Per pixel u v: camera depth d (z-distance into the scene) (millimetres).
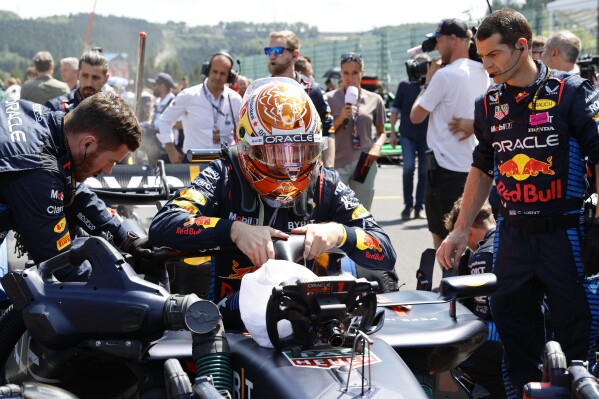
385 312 2965
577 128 3410
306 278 2432
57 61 46875
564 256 3484
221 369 2436
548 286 3535
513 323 3678
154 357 2555
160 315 2436
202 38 120750
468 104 5844
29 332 2500
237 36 123875
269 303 2398
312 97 6148
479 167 3857
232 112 6891
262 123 2930
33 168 2748
